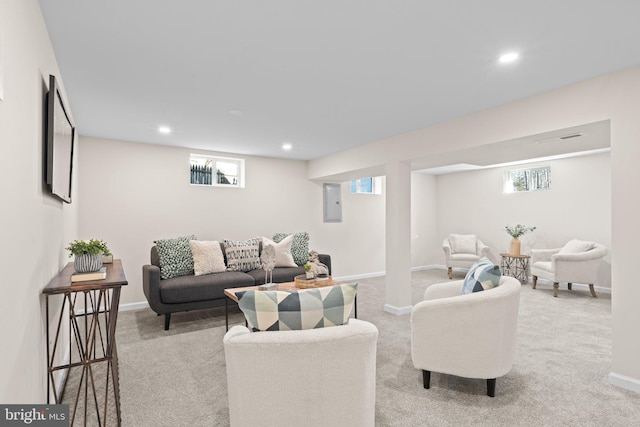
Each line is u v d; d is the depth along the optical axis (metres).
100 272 2.04
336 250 6.73
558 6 1.76
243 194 5.71
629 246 2.46
